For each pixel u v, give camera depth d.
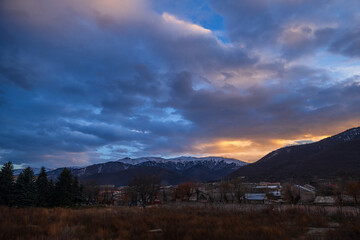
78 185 67.88
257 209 29.36
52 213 24.08
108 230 15.52
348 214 22.70
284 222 19.05
